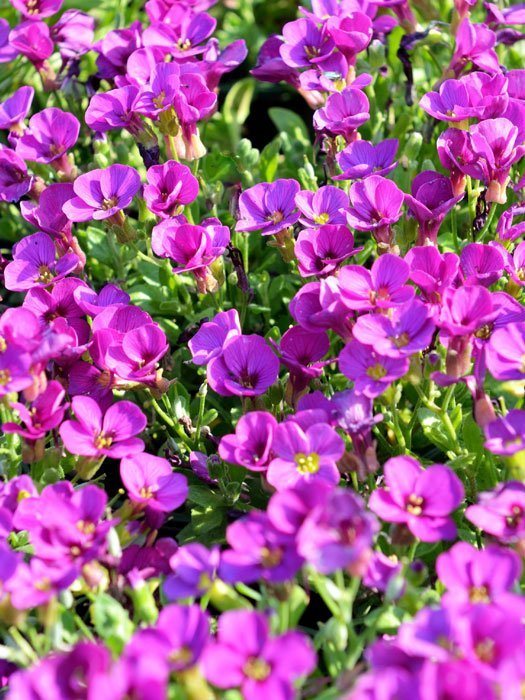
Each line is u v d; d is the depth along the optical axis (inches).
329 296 19.1
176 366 21.8
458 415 20.1
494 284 21.1
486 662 16.8
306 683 17.9
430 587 18.9
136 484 18.7
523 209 20.6
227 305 22.2
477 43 22.4
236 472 20.0
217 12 30.5
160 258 22.0
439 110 21.5
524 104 21.2
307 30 22.6
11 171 21.9
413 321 18.7
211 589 17.6
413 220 20.7
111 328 19.9
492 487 19.5
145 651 16.9
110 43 23.3
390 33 24.5
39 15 23.6
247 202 20.8
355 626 19.2
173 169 20.9
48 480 19.3
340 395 18.6
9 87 25.9
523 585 18.5
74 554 17.8
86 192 21.0
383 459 20.6
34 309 20.3
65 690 16.7
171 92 21.5
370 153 21.4
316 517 17.1
